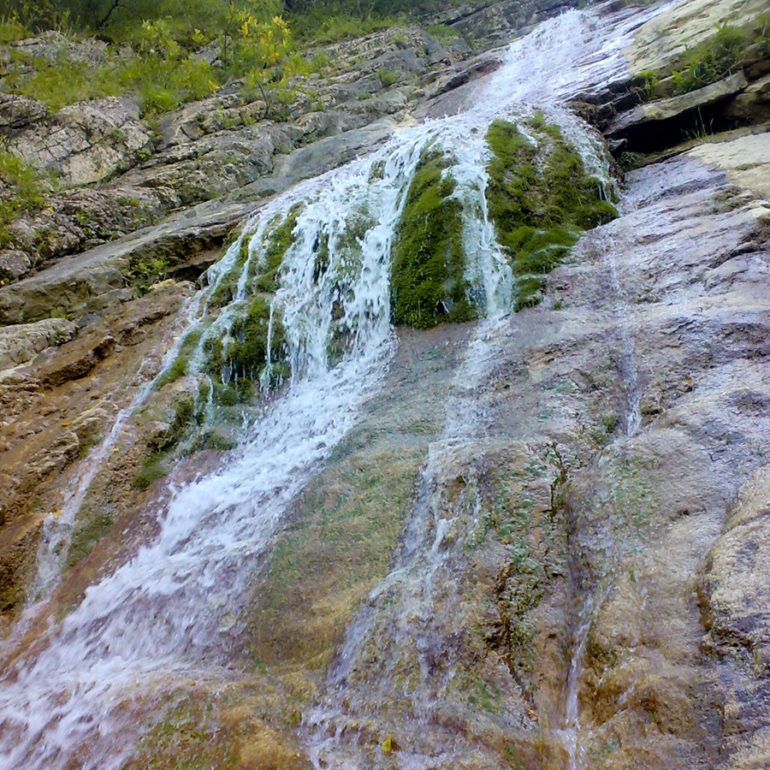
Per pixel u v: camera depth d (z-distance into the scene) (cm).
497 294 472
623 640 203
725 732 165
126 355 556
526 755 193
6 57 1070
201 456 448
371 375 470
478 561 256
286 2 1805
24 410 495
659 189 557
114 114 1012
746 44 652
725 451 252
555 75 968
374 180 700
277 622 282
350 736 215
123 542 389
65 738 263
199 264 713
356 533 311
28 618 356
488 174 558
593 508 259
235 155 977
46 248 753
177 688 259
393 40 1490
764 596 184
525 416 338
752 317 322
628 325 368
